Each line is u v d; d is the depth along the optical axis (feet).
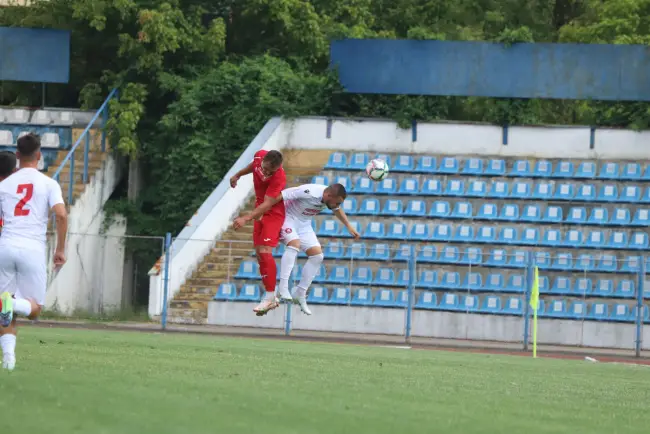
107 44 362.33
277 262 295.28
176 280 288.30
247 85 346.74
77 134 346.13
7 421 55.06
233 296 286.25
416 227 309.22
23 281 91.56
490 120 341.00
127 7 351.25
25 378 76.02
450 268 298.15
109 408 62.23
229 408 66.80
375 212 314.35
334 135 337.11
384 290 288.30
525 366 168.55
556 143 332.80
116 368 94.02
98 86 354.95
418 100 335.67
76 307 307.58
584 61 329.72
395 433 60.85
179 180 345.10
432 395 88.48
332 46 339.36
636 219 309.01
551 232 305.94
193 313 284.41
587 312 284.20
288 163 336.08
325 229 309.63
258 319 284.41
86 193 319.88
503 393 98.27
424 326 283.79
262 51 382.42
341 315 285.23
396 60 335.26
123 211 338.54
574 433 67.51
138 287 342.44
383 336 276.82
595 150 331.57
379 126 335.88
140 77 358.02
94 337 181.27
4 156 95.20
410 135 335.26
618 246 302.66
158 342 172.86
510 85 331.36
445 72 333.01
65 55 346.13
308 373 106.22
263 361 126.00
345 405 73.46
